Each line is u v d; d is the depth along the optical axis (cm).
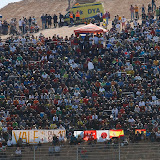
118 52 11275
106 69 10600
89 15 14775
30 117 9150
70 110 9444
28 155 7500
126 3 17412
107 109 9406
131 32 12381
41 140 8206
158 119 9169
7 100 9638
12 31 14812
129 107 9469
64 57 11131
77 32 11638
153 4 15288
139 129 8588
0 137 8531
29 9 18712
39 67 10700
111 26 14638
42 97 9688
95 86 10069
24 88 10044
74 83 10269
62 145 7806
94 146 8038
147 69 10750
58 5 18688
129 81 10094
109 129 8956
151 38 12056
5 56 11206
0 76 10412
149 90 9912
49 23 15212
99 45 11344
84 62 11056
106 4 17675
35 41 11938
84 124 8988
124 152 7538
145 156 7569
